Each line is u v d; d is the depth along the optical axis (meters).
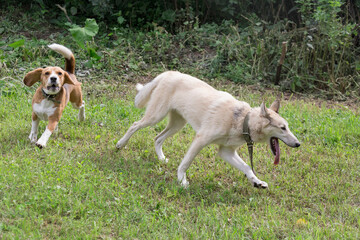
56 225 4.29
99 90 8.50
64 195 4.69
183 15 11.45
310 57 10.18
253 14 11.55
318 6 10.20
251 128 5.20
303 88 9.95
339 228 4.82
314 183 5.91
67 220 4.35
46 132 5.83
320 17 9.90
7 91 7.67
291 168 6.32
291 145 5.04
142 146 6.54
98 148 6.27
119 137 6.66
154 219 4.58
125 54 10.20
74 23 11.26
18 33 10.57
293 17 11.97
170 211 4.88
